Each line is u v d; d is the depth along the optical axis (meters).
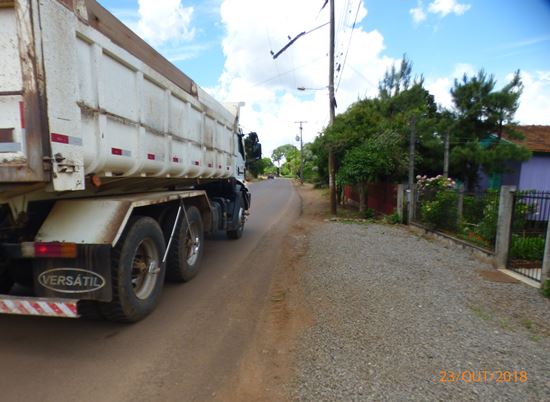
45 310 3.13
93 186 3.80
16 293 4.16
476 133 12.55
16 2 2.51
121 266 3.61
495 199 7.73
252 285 5.42
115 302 3.62
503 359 3.11
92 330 3.81
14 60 2.57
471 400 2.56
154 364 3.16
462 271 5.95
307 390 2.72
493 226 7.00
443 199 9.08
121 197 4.25
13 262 3.54
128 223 3.81
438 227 9.21
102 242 3.30
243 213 9.67
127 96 3.84
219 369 3.09
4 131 2.62
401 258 6.62
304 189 35.97
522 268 6.10
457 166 13.18
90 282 3.31
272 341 3.60
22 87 2.57
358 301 4.44
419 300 4.46
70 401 2.63
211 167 6.95
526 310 4.30
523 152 11.53
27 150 2.59
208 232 6.84
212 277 5.84
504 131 12.45
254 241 8.92
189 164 5.72
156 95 4.54
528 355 3.19
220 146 7.60
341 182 13.27
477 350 3.25
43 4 2.63
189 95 5.62
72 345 3.47
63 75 2.84
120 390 2.77
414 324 3.77
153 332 3.79
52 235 3.35
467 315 4.05
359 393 2.65
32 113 2.58
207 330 3.86
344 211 15.91
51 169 2.70
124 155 3.79
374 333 3.58
